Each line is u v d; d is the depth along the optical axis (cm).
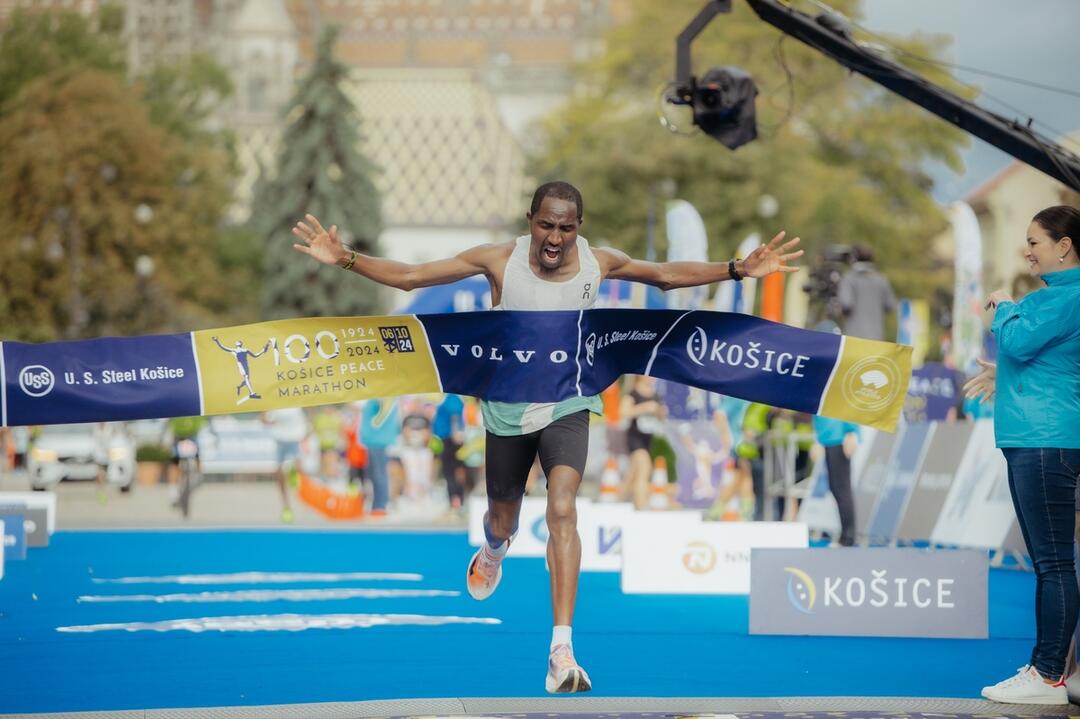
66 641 1295
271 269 9238
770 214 7412
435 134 16325
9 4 13000
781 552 1374
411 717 909
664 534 1738
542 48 19588
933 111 1773
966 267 2945
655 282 1051
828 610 1372
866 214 8094
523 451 1045
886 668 1169
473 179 16175
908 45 7981
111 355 1114
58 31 10256
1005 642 1340
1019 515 1029
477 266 1030
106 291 8269
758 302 5819
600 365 1081
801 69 8469
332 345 1121
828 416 1171
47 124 8562
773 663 1194
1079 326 987
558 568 962
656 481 2803
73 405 1109
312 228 997
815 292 2667
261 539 2641
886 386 1168
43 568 2034
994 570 2142
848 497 2044
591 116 9394
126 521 3177
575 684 921
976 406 2394
